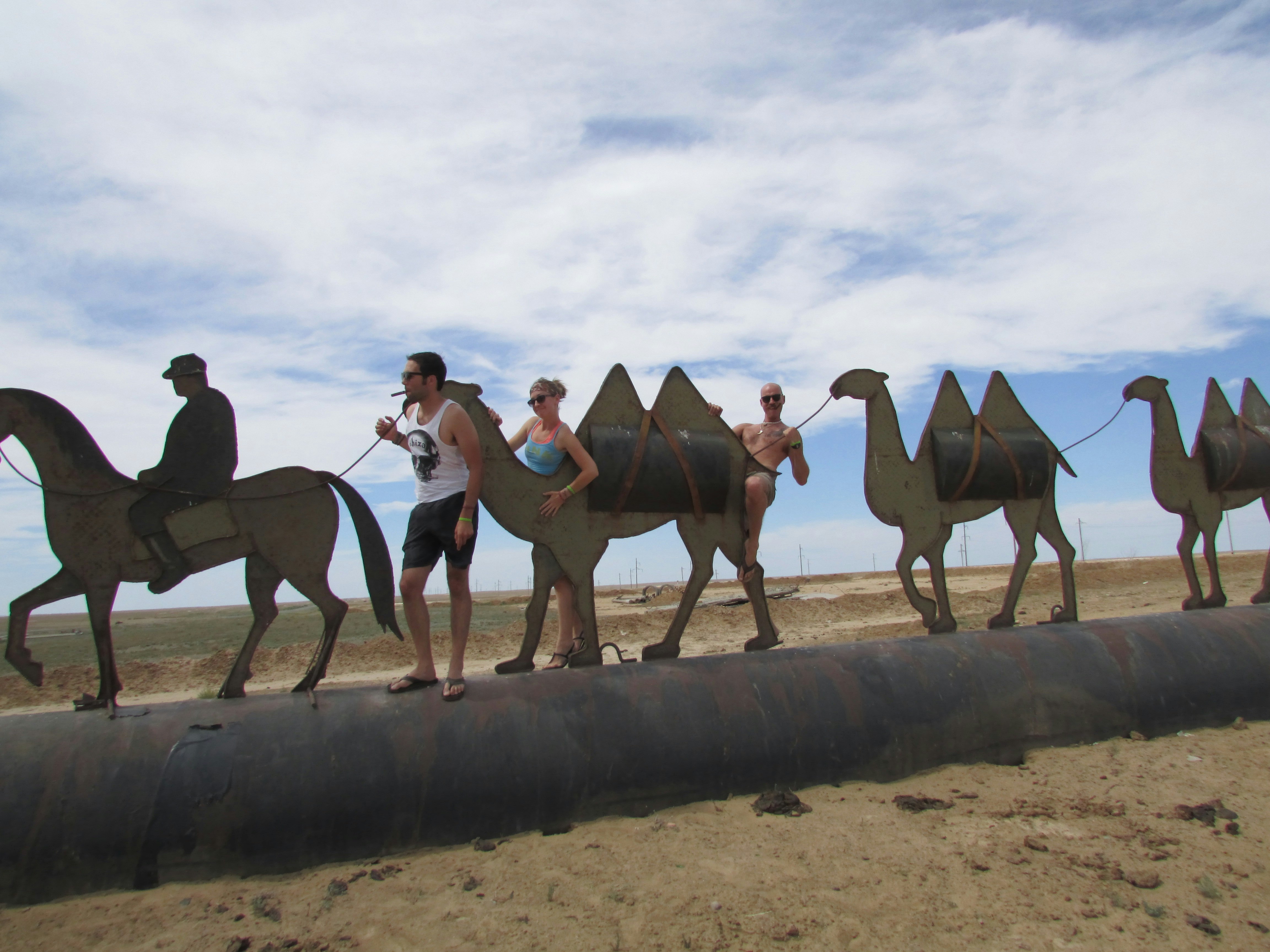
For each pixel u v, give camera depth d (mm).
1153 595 18094
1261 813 4602
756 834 4324
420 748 4277
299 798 4000
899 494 6324
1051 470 6844
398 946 3266
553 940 3283
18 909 3615
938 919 3443
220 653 13531
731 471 5590
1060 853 4086
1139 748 5809
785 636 15039
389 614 4816
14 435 4227
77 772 3852
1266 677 6543
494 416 5094
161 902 3656
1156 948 3250
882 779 5172
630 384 5484
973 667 5766
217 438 4543
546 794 4391
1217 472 7738
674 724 4785
